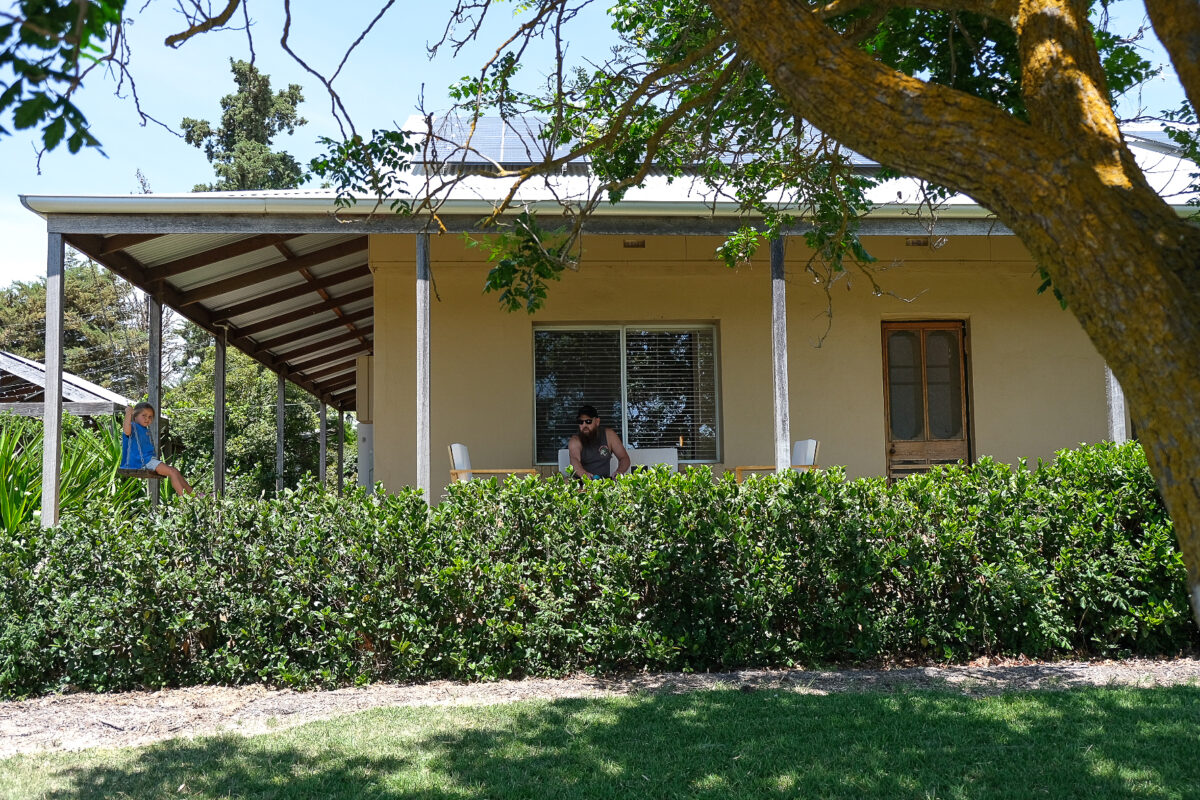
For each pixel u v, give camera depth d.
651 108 6.41
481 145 10.76
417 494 6.60
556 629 6.25
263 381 25.94
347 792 3.97
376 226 7.89
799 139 6.30
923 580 6.49
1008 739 4.54
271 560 6.48
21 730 5.33
